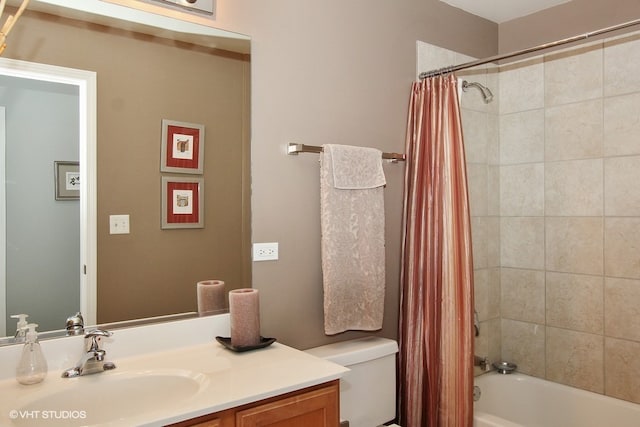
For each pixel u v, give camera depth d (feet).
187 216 5.98
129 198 5.57
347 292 7.04
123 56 5.52
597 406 8.16
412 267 7.89
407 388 7.84
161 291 5.77
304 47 7.04
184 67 5.95
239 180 6.39
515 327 9.61
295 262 6.93
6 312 4.83
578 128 8.64
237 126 6.38
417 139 8.05
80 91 5.25
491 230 9.71
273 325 6.70
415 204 7.96
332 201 6.90
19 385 4.52
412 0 8.54
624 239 8.02
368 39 7.86
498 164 9.87
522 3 9.06
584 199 8.55
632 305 7.93
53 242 5.09
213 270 6.17
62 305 5.13
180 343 5.80
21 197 4.92
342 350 6.86
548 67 9.11
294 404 4.56
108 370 4.92
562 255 8.88
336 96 7.43
